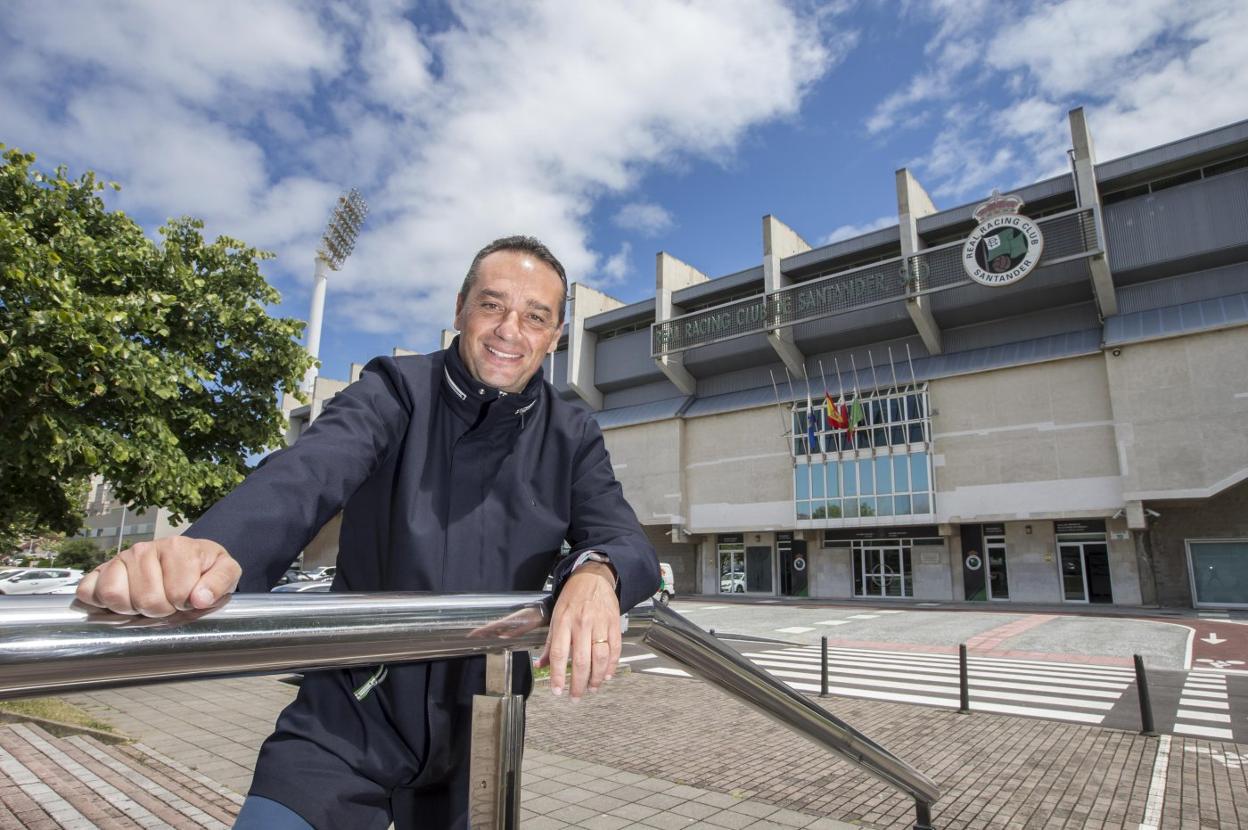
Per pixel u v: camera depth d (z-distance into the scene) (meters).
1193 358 23.53
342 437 1.03
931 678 10.66
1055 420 26.23
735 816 4.47
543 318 1.32
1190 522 24.45
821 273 33.94
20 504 7.14
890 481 29.42
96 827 3.80
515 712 0.89
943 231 30.03
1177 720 7.55
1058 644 14.77
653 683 10.05
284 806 0.96
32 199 6.61
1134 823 4.45
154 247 7.42
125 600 0.51
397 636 0.72
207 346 7.76
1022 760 5.99
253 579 0.75
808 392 32.75
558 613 0.86
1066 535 26.34
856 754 1.66
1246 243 23.77
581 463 1.38
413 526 1.16
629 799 4.83
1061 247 26.25
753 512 33.00
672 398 38.66
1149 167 25.47
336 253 47.53
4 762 4.95
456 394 1.23
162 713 7.46
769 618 21.52
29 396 5.78
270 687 9.23
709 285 36.69
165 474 6.86
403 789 1.25
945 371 28.94
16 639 0.45
